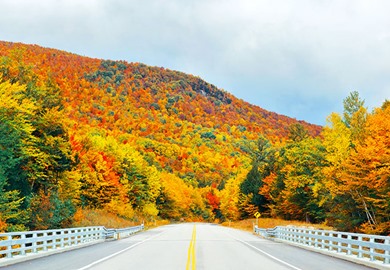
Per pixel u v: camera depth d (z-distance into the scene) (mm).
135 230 45344
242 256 19531
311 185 54406
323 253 22500
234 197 91812
